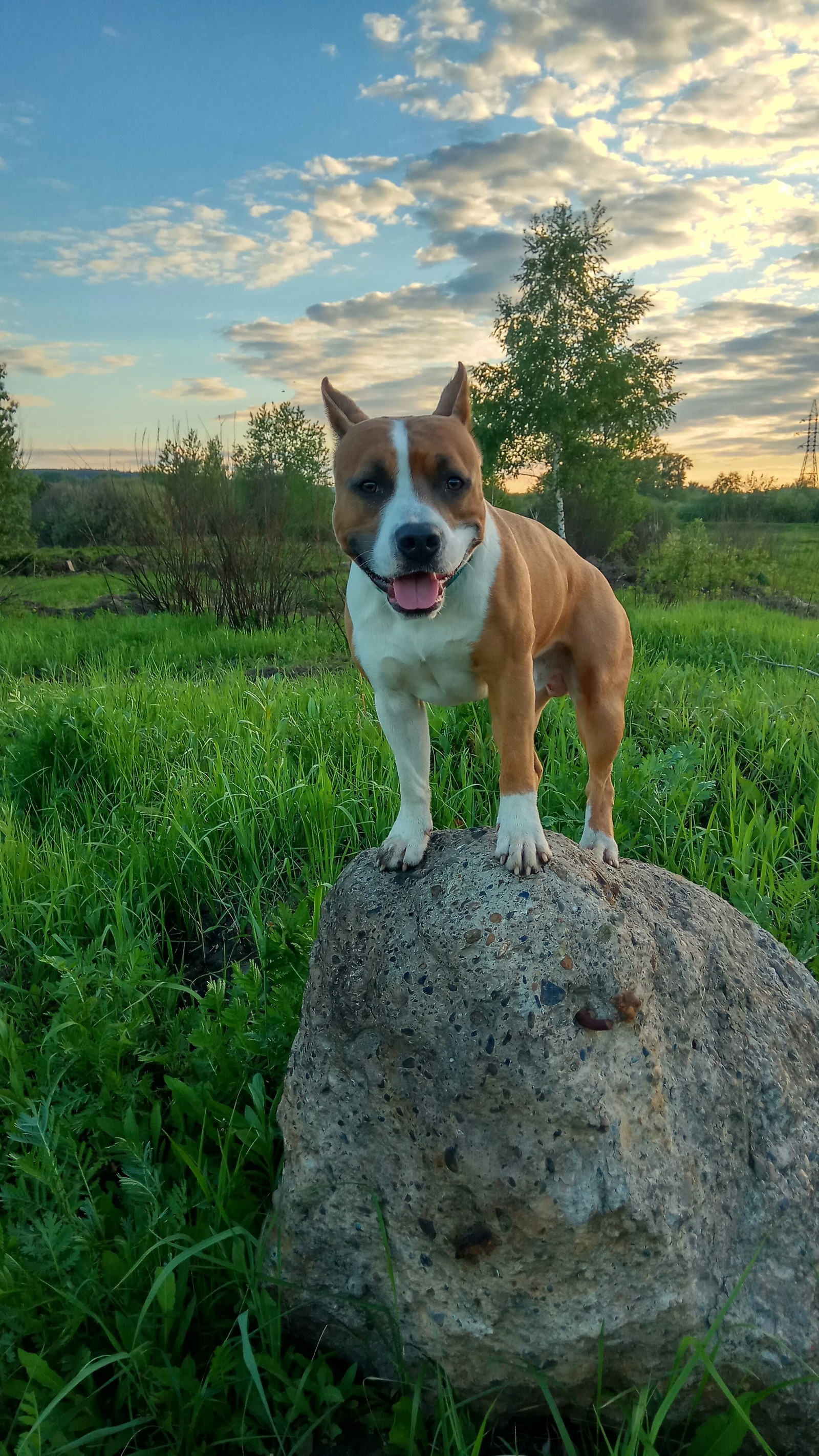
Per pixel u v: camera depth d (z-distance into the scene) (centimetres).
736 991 103
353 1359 95
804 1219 93
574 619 144
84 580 799
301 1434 86
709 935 106
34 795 227
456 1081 86
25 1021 142
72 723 233
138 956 140
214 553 575
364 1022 94
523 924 90
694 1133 92
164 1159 118
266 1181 112
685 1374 77
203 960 168
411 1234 88
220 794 201
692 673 306
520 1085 84
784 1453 89
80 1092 119
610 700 145
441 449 104
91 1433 81
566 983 87
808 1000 111
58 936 156
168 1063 129
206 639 464
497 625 105
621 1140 85
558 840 109
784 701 261
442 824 189
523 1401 88
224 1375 87
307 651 427
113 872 181
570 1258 83
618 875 107
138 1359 87
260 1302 92
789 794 209
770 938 117
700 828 185
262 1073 125
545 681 152
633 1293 84
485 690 114
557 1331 84
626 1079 87
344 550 112
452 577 103
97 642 454
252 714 259
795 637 392
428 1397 89
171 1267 85
